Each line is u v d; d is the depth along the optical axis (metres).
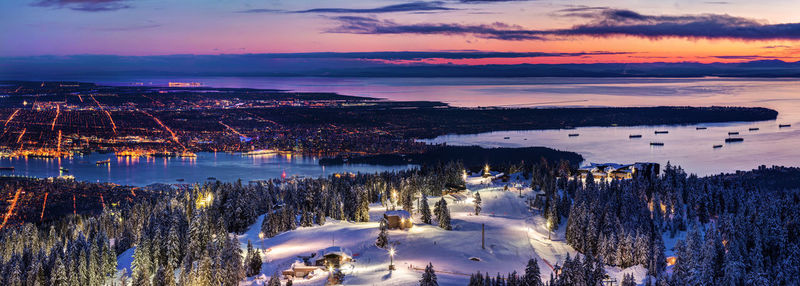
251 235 165.38
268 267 131.50
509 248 145.62
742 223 138.50
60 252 154.88
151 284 128.50
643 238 131.62
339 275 119.38
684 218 161.12
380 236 144.00
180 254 146.38
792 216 146.75
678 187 174.00
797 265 126.31
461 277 122.19
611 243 135.25
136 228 179.38
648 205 173.00
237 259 126.75
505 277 123.88
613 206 162.75
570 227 150.38
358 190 184.38
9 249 168.38
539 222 171.12
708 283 111.44
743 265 120.12
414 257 136.38
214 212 173.00
